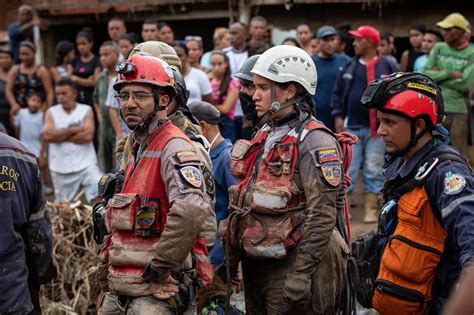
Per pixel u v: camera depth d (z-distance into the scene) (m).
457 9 13.22
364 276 4.30
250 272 4.94
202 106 5.81
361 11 13.56
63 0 14.60
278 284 4.77
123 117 4.48
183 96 4.95
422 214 3.99
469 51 9.62
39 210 4.74
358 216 10.03
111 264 4.45
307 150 4.65
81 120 10.29
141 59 4.44
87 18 14.80
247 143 4.91
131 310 4.36
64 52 12.80
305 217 4.67
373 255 4.28
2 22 15.98
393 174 4.18
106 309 4.63
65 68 12.66
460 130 9.60
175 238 4.21
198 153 4.62
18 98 12.07
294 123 4.75
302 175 4.64
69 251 7.44
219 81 10.30
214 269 5.61
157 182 4.40
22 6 14.34
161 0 14.28
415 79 4.09
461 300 2.36
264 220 4.73
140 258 4.34
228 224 4.84
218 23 15.03
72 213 7.61
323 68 10.26
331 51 10.26
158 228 4.38
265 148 4.79
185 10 14.30
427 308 4.07
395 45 14.62
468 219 3.78
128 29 15.30
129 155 4.73
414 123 4.05
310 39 11.95
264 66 4.76
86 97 11.86
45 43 14.87
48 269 4.83
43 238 4.74
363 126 9.61
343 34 11.78
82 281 7.41
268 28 13.92
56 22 14.84
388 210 4.13
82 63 11.95
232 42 11.09
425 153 4.06
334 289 4.74
